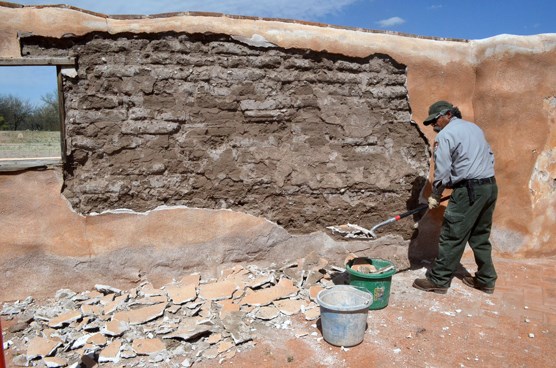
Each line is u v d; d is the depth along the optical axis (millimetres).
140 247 4211
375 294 3982
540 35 5180
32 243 3945
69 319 3604
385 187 4934
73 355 3232
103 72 3961
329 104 4625
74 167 3994
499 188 5293
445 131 4156
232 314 3787
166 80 4113
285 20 4469
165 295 4078
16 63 3705
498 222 5383
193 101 4203
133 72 4023
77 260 4074
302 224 4730
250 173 4453
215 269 4469
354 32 4695
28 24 3750
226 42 4242
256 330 3652
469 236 4465
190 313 3811
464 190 4145
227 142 4352
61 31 3807
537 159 5328
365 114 4770
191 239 4348
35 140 14672
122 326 3533
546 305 4199
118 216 4129
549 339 3588
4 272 3916
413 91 4902
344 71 4648
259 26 4336
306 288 4383
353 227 4738
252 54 4328
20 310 3809
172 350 3326
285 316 3883
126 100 4039
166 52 4102
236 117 4348
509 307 4156
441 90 5043
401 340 3525
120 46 3982
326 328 3406
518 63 5086
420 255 5246
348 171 4777
